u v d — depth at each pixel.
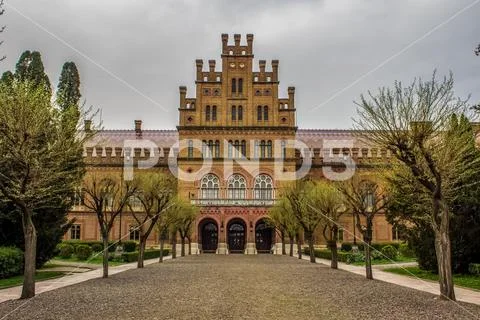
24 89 22.58
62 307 18.61
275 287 25.62
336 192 42.56
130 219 79.31
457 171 25.22
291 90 79.19
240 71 79.81
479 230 31.45
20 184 22.59
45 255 36.53
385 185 32.12
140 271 36.91
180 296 21.88
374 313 17.38
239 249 80.88
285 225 59.44
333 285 26.75
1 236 34.16
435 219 22.16
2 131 21.23
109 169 80.00
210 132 77.94
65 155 23.52
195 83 79.44
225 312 17.44
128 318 16.23
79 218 79.69
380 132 22.64
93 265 43.81
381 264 45.75
